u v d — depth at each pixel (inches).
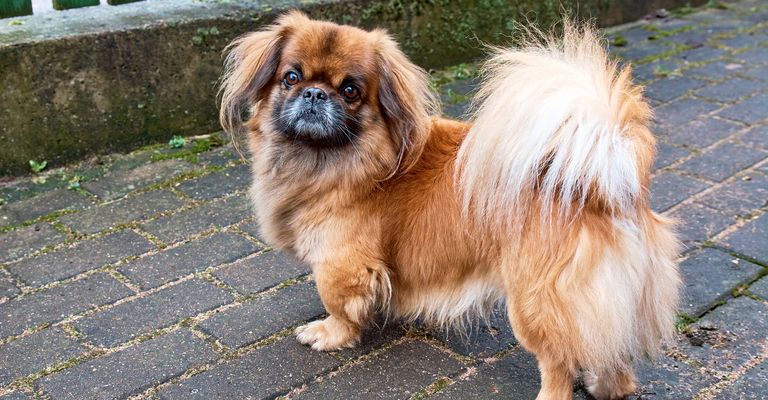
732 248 71.0
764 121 89.4
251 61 61.4
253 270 69.3
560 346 55.1
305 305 66.2
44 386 59.6
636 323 55.4
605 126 53.7
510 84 55.1
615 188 53.5
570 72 54.8
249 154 83.9
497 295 58.3
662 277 56.1
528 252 55.3
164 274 68.6
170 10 85.7
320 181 59.9
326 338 62.6
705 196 77.4
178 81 84.6
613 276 54.3
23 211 75.2
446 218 58.6
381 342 63.4
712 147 84.8
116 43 80.7
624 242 54.5
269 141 61.0
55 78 79.0
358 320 61.2
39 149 80.0
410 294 61.1
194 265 69.6
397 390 59.9
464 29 101.5
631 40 112.4
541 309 55.2
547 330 55.2
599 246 54.3
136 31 81.4
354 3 92.5
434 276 59.6
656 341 56.8
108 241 71.9
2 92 77.2
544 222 54.8
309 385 60.3
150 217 74.9
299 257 62.4
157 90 83.8
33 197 77.1
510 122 54.6
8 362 61.2
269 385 60.1
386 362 61.9
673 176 80.3
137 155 83.7
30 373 60.5
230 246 71.7
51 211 75.3
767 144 85.2
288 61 59.8
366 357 62.2
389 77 59.9
